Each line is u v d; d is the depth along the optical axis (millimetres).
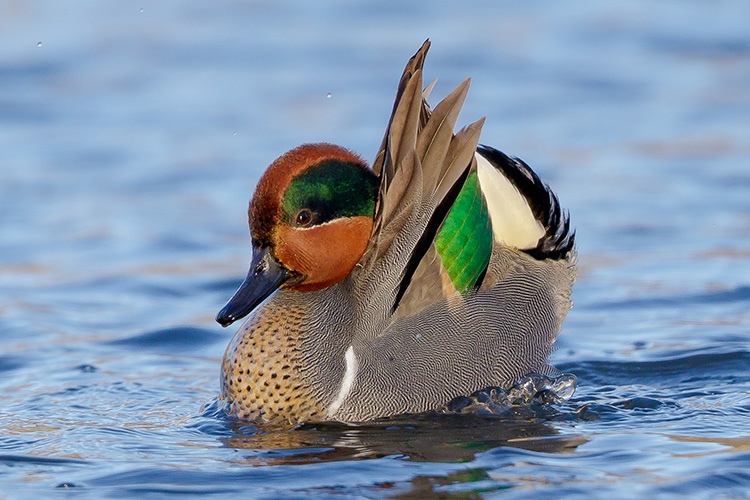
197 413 9703
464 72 23719
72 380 10656
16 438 8883
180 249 15547
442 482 7695
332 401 9391
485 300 10000
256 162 19125
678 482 7555
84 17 27812
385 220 9297
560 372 10797
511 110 21406
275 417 9383
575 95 22438
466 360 9820
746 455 8078
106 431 9086
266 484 7715
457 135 9430
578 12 27938
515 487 7547
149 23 27578
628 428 8984
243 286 9336
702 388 10172
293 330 9461
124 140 20422
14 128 21078
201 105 22156
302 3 29125
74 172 18812
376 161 9992
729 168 18281
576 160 18750
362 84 23031
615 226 15875
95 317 12922
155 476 7902
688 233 15508
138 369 11109
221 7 28922
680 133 20125
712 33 26000
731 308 12688
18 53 25047
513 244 10297
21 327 12422
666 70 23938
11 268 14672
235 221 16734
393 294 9547
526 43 25641
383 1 29047
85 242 15781
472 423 9297
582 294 13453
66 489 7652
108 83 23547
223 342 12102
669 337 11734
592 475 7770
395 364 9547
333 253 9352
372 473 7910
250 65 24578
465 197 9828
